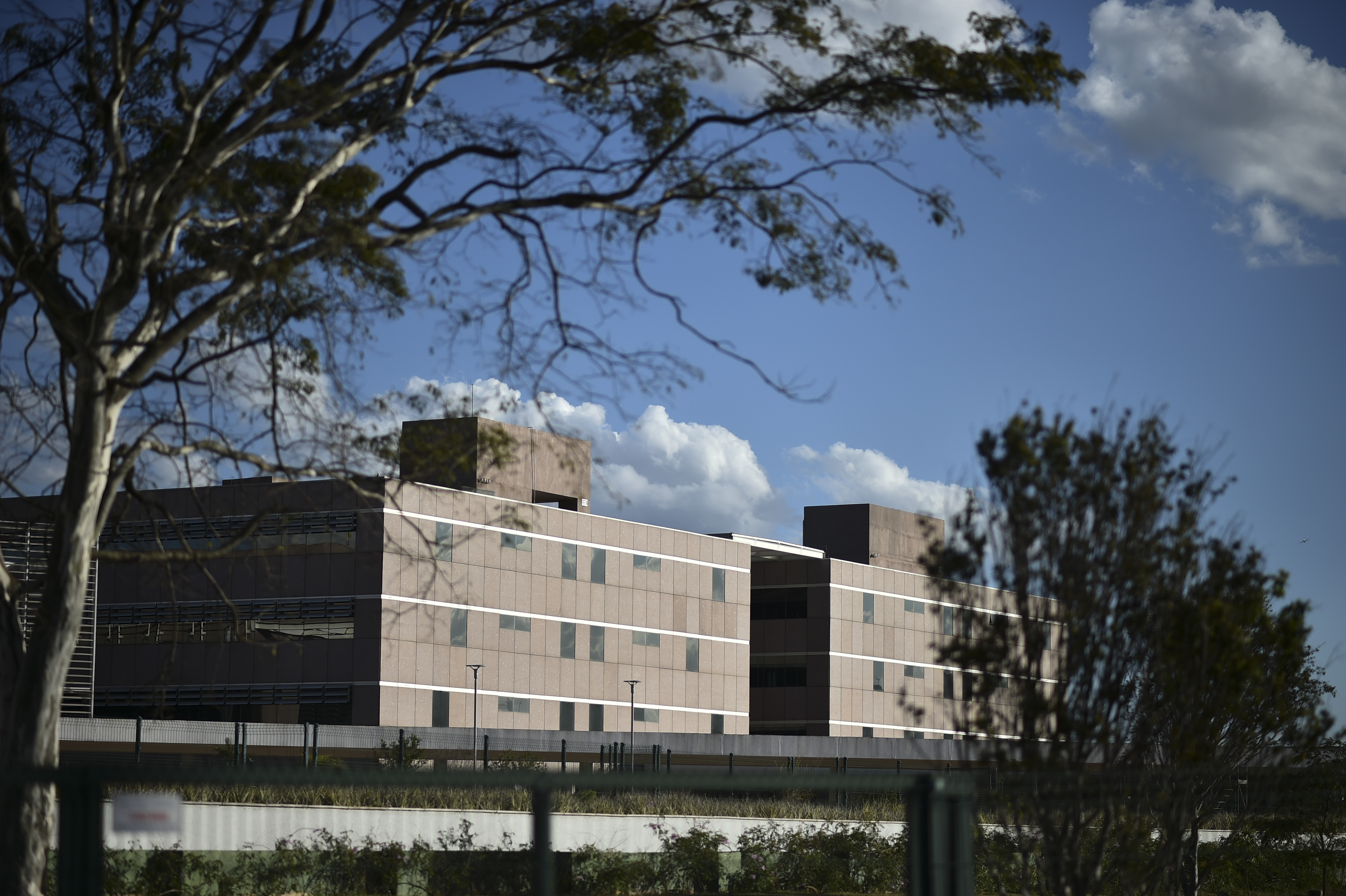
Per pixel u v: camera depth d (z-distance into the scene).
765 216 16.77
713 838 25.16
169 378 15.37
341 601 70.38
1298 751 16.78
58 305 14.98
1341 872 22.61
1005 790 12.78
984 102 16.41
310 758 45.31
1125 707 13.64
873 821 31.91
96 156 16.70
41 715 14.41
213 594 71.06
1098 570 13.37
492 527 76.62
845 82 16.66
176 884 16.81
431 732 59.81
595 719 81.88
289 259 15.39
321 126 17.17
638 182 16.66
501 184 17.19
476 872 17.22
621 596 84.69
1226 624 13.83
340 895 18.28
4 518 17.98
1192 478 14.07
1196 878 17.09
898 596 101.69
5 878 10.55
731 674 91.12
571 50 17.39
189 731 50.53
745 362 16.14
